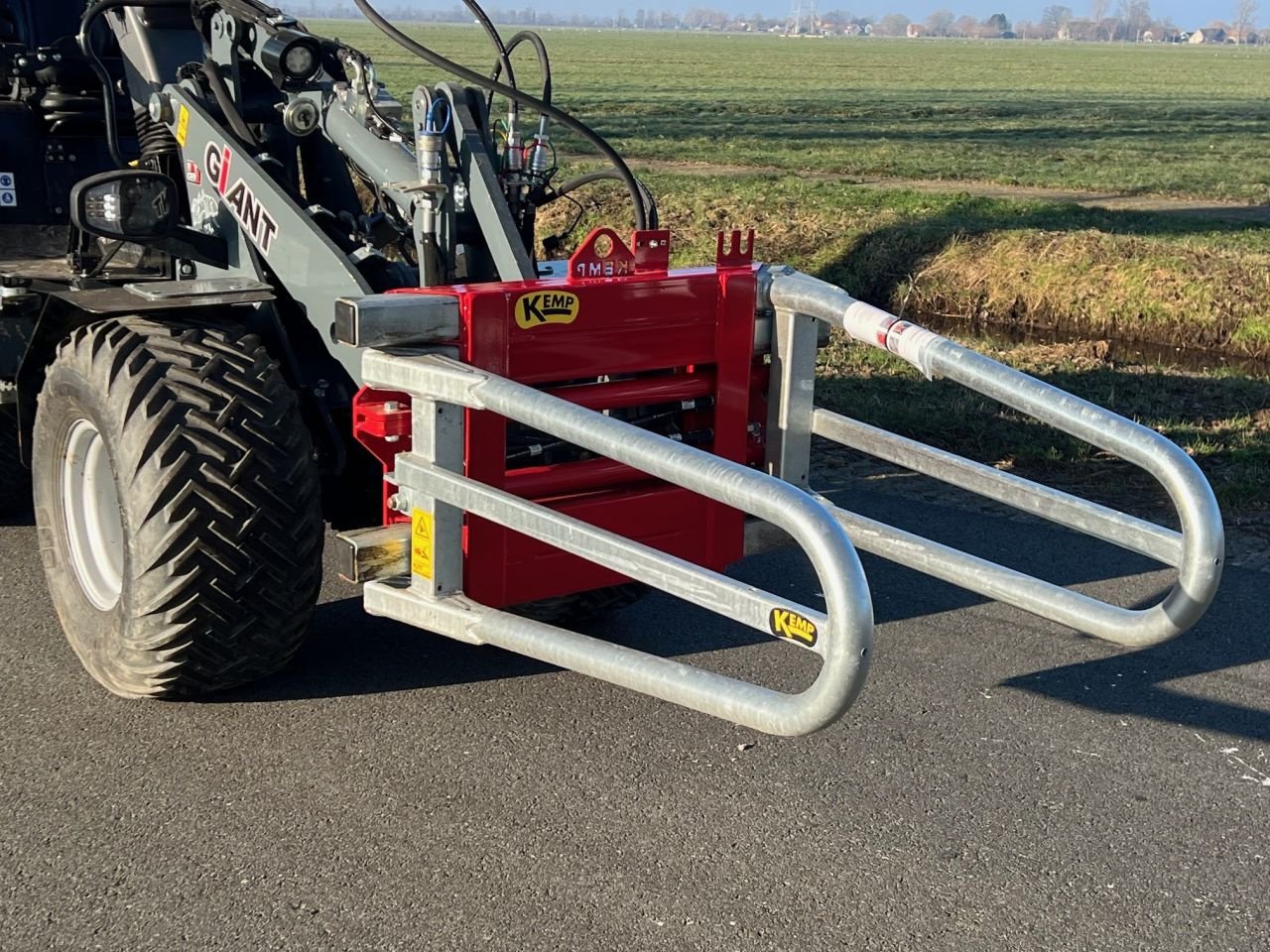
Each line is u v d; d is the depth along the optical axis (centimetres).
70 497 429
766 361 427
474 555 376
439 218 406
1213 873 334
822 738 399
